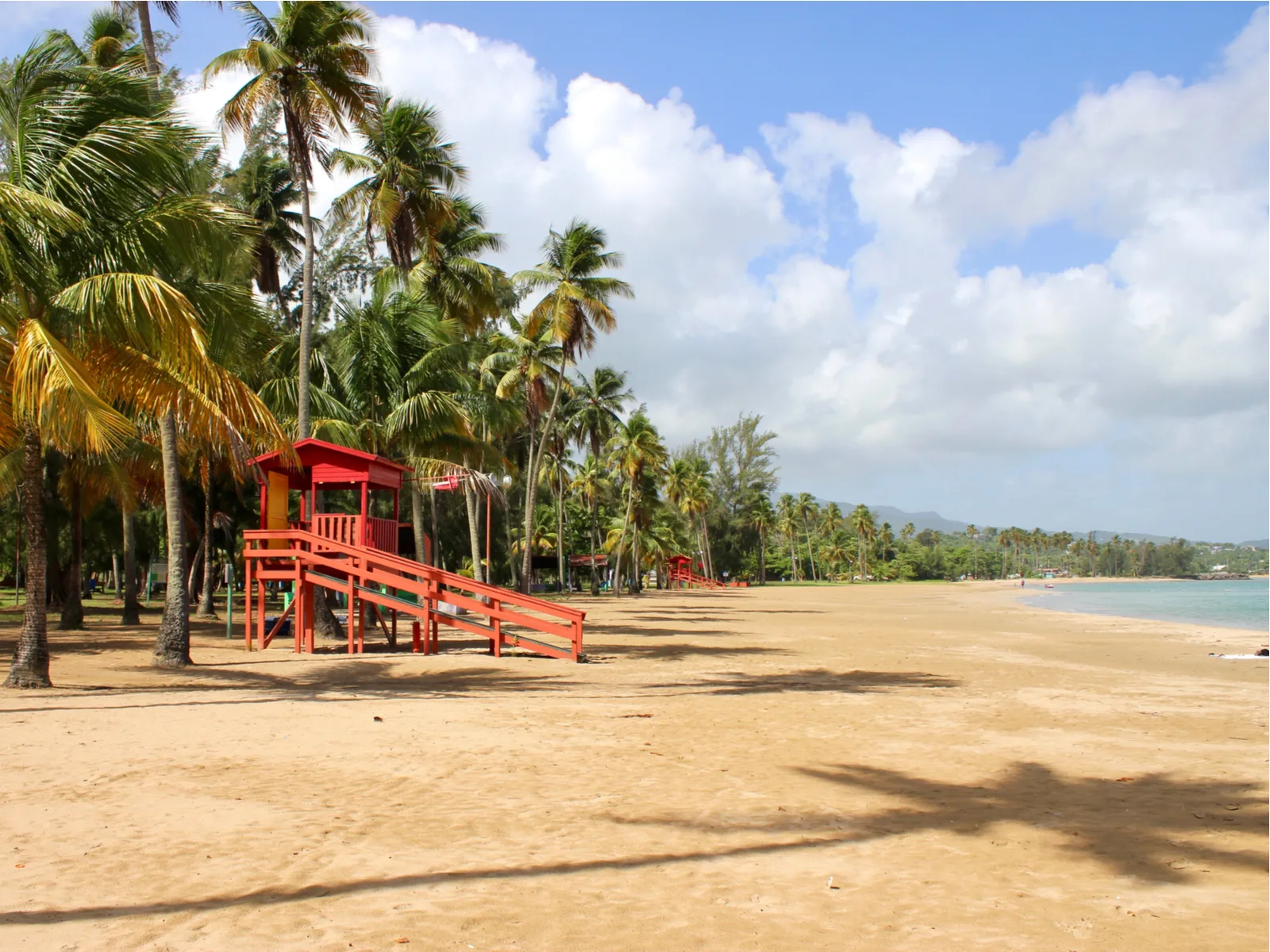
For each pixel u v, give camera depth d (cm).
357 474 1952
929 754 894
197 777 750
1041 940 437
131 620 2775
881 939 437
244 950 412
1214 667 1816
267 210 3161
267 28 2025
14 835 585
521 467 5691
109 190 1188
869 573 16725
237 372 1552
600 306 3306
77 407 1031
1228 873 542
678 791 730
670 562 9406
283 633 2348
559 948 420
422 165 2531
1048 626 3378
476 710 1130
